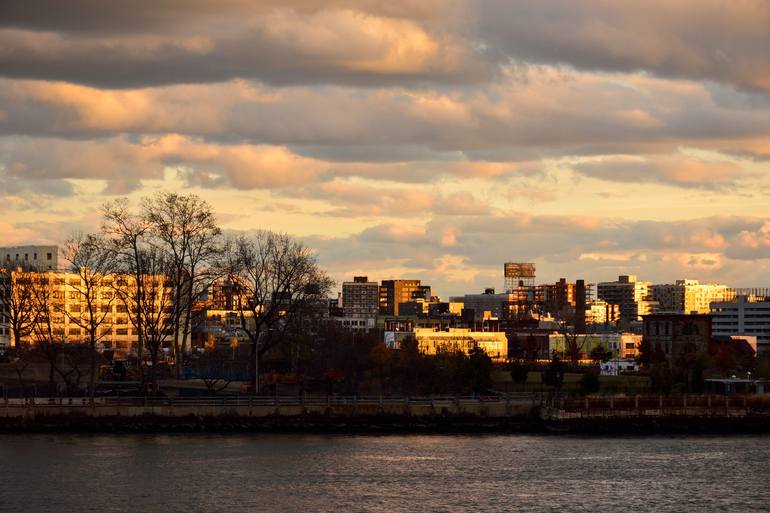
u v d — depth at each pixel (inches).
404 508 7445.9
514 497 7849.4
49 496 7603.4
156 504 7436.0
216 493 7780.5
